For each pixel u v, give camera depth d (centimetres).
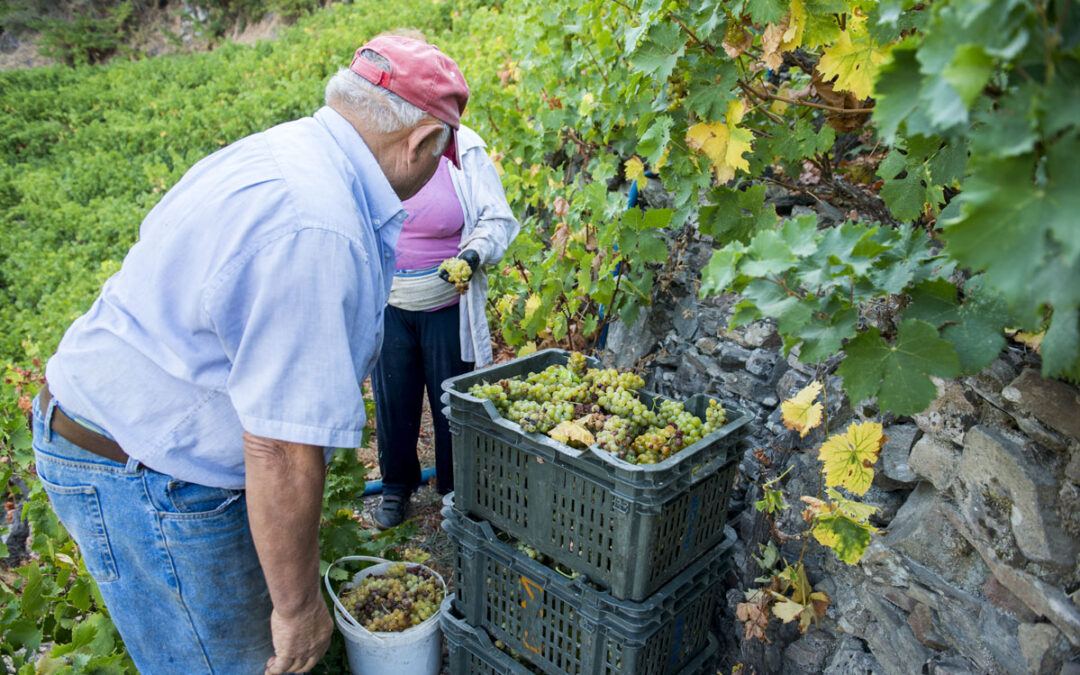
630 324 292
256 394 140
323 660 252
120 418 158
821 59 170
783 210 259
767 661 223
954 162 135
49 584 257
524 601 212
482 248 282
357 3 1470
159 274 149
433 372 305
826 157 204
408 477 330
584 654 199
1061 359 90
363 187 162
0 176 1240
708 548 214
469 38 798
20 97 1606
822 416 216
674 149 213
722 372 269
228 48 1741
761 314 123
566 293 320
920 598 182
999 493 159
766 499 207
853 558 178
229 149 158
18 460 326
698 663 228
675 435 192
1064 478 149
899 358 119
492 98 398
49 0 2186
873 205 205
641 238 253
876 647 194
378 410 317
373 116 162
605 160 322
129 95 1568
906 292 128
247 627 183
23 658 237
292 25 1795
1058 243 81
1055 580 150
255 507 149
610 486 181
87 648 231
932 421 177
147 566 172
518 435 199
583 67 331
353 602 252
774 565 222
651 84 236
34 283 897
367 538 303
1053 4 75
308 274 140
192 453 160
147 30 2147
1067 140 74
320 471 151
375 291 157
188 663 185
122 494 165
